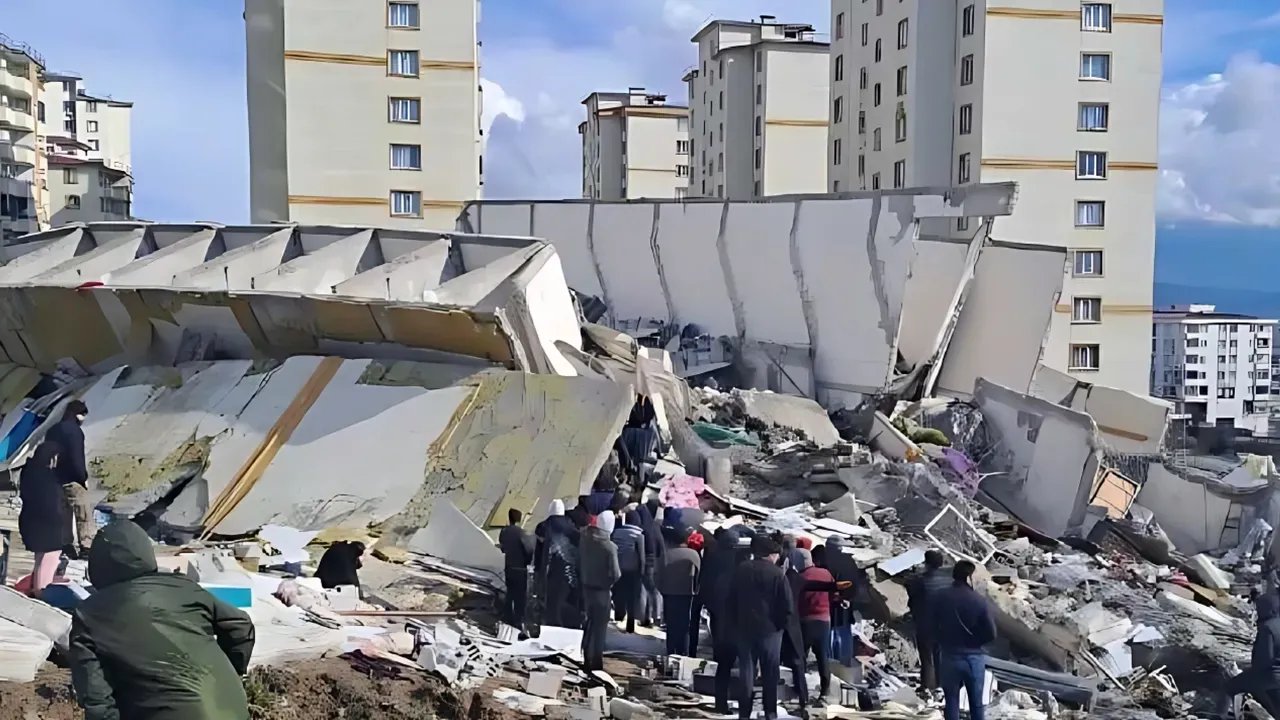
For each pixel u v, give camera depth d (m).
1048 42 40.81
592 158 107.69
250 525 15.73
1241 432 40.00
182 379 18.98
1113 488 21.47
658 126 98.69
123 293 19.28
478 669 10.67
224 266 20.09
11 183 60.78
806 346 25.69
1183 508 22.69
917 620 11.83
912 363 25.59
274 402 17.80
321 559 13.68
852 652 12.77
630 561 12.80
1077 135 41.31
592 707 9.95
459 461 16.19
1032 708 11.91
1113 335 42.03
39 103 66.25
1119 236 41.78
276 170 40.94
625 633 13.09
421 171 41.97
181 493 16.53
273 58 40.69
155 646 5.57
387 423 17.00
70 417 11.81
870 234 24.06
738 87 67.94
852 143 49.91
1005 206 21.86
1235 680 12.78
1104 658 13.49
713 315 27.89
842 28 51.25
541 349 18.53
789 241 25.78
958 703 9.86
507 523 15.08
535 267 18.81
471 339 17.97
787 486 19.94
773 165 65.69
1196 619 15.22
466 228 32.12
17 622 8.91
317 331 18.94
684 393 22.16
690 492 17.84
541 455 15.94
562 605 12.93
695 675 11.41
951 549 16.84
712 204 27.48
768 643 9.97
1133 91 41.28
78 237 23.31
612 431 16.09
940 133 43.25
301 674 9.43
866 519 18.14
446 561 14.51
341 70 41.03
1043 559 17.52
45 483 10.88
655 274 29.05
